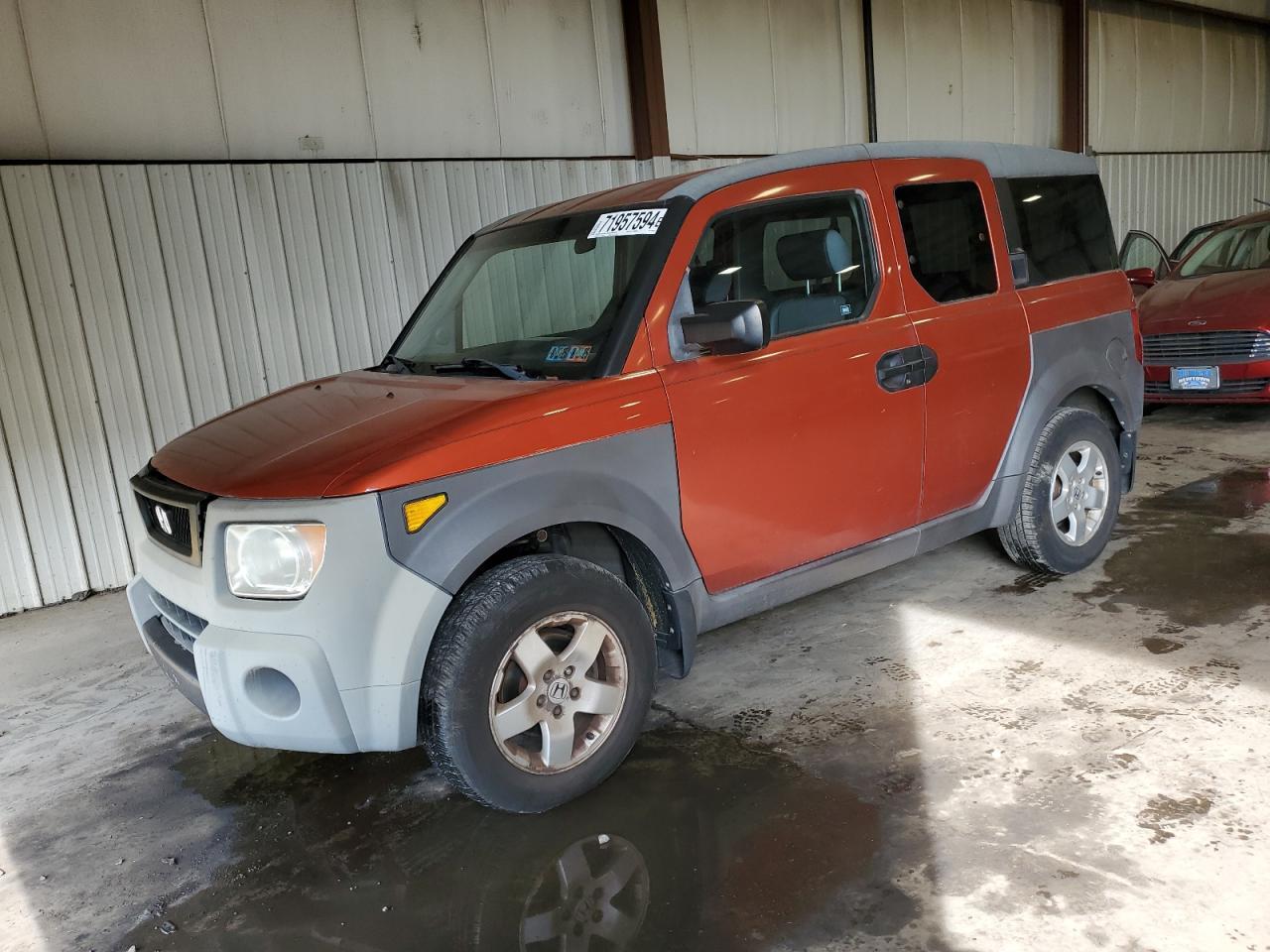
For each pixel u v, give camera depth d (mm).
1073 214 4078
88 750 3494
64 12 5289
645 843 2555
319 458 2543
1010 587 4086
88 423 5383
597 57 7664
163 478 2889
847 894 2252
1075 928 2055
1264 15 14625
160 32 5602
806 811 2611
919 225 3480
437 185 6672
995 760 2754
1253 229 7605
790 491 3115
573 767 2740
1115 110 12664
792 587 3232
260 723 2471
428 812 2844
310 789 3061
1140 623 3592
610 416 2721
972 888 2223
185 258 5609
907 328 3357
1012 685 3197
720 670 3564
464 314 3518
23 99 5191
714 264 3012
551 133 7434
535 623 2613
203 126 5797
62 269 5215
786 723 3113
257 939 2346
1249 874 2170
